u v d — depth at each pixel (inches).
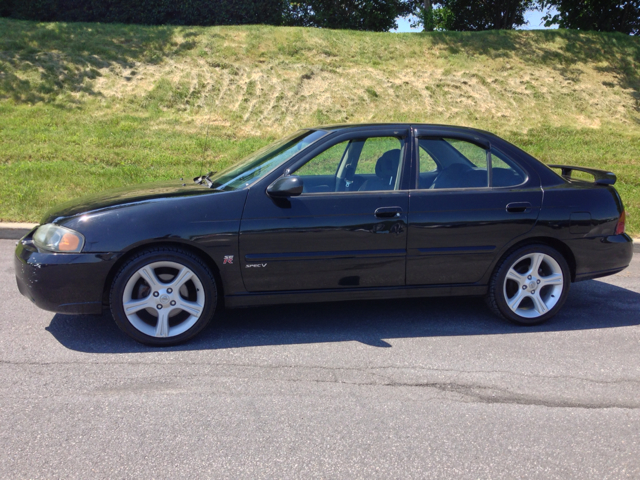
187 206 149.7
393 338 160.2
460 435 109.4
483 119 589.0
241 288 154.5
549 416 117.6
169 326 151.9
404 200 159.9
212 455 100.7
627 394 128.2
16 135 438.6
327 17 863.1
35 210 291.9
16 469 95.3
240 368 137.8
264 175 157.6
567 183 173.9
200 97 568.1
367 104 591.2
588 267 174.7
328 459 100.4
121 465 97.1
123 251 144.3
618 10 879.7
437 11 1002.7
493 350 152.6
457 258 164.1
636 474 98.4
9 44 603.2
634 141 556.4
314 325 169.8
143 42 653.9
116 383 128.0
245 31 700.0
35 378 129.6
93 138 451.5
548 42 746.8
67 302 145.0
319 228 154.5
